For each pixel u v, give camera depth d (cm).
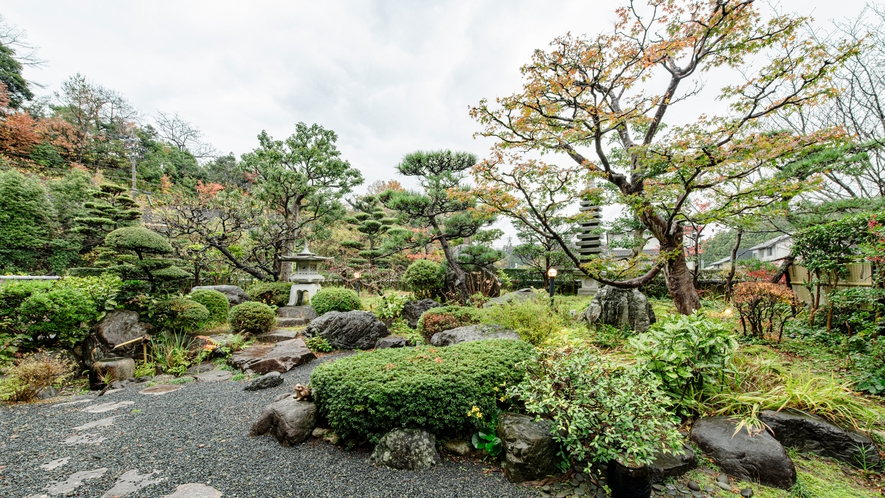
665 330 278
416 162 783
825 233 478
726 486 207
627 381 220
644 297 574
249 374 438
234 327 611
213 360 502
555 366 243
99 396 365
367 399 244
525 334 441
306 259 874
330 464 231
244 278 1140
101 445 252
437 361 282
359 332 578
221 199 1002
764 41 425
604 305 579
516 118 448
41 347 425
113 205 1151
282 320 734
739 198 388
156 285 540
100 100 2195
